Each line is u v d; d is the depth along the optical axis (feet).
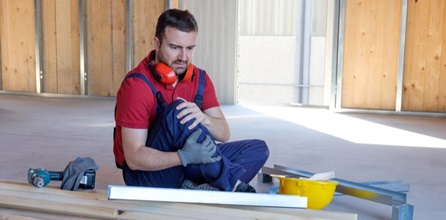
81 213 7.83
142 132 7.65
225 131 8.25
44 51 26.40
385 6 21.49
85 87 25.80
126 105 7.61
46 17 26.11
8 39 26.84
